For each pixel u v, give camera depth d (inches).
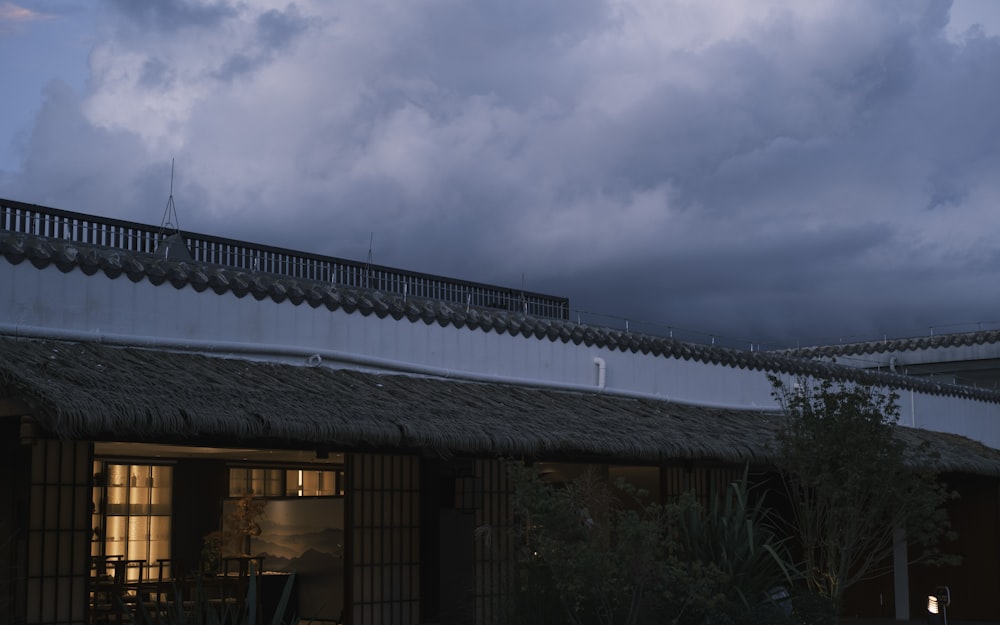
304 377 477.4
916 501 546.3
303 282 518.9
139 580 575.8
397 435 428.8
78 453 408.8
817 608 492.7
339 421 414.3
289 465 714.8
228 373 446.6
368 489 512.4
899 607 809.5
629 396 650.8
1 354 379.2
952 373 1073.5
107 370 398.6
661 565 424.5
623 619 428.8
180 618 379.2
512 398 554.9
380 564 512.4
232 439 421.1
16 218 484.7
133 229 528.7
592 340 636.7
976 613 796.6
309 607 575.8
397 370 538.6
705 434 590.2
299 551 588.7
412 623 520.7
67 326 433.7
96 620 509.4
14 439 389.4
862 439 544.1
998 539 795.4
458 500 539.2
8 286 419.5
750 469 687.7
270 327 496.1
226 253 560.4
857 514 542.9
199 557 648.4
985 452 835.4
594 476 478.0
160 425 363.6
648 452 527.2
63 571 399.9
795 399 575.5
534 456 501.7
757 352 762.2
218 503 659.4
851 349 1128.8
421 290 650.8
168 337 461.1
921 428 870.4
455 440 444.8
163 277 462.3
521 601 442.0
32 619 388.8
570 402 588.7
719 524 476.7
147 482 635.5
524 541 470.9
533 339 606.9
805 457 551.8
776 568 500.7
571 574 417.7
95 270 443.2
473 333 577.3
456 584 528.7
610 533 448.8
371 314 534.3
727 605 443.2
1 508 388.5
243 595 551.2
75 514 405.7
